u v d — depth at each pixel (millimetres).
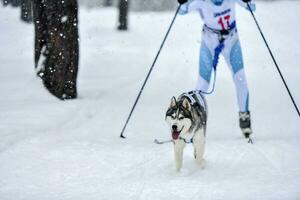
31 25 37750
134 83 20859
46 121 13500
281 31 37438
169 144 11930
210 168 10211
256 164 10367
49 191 8883
